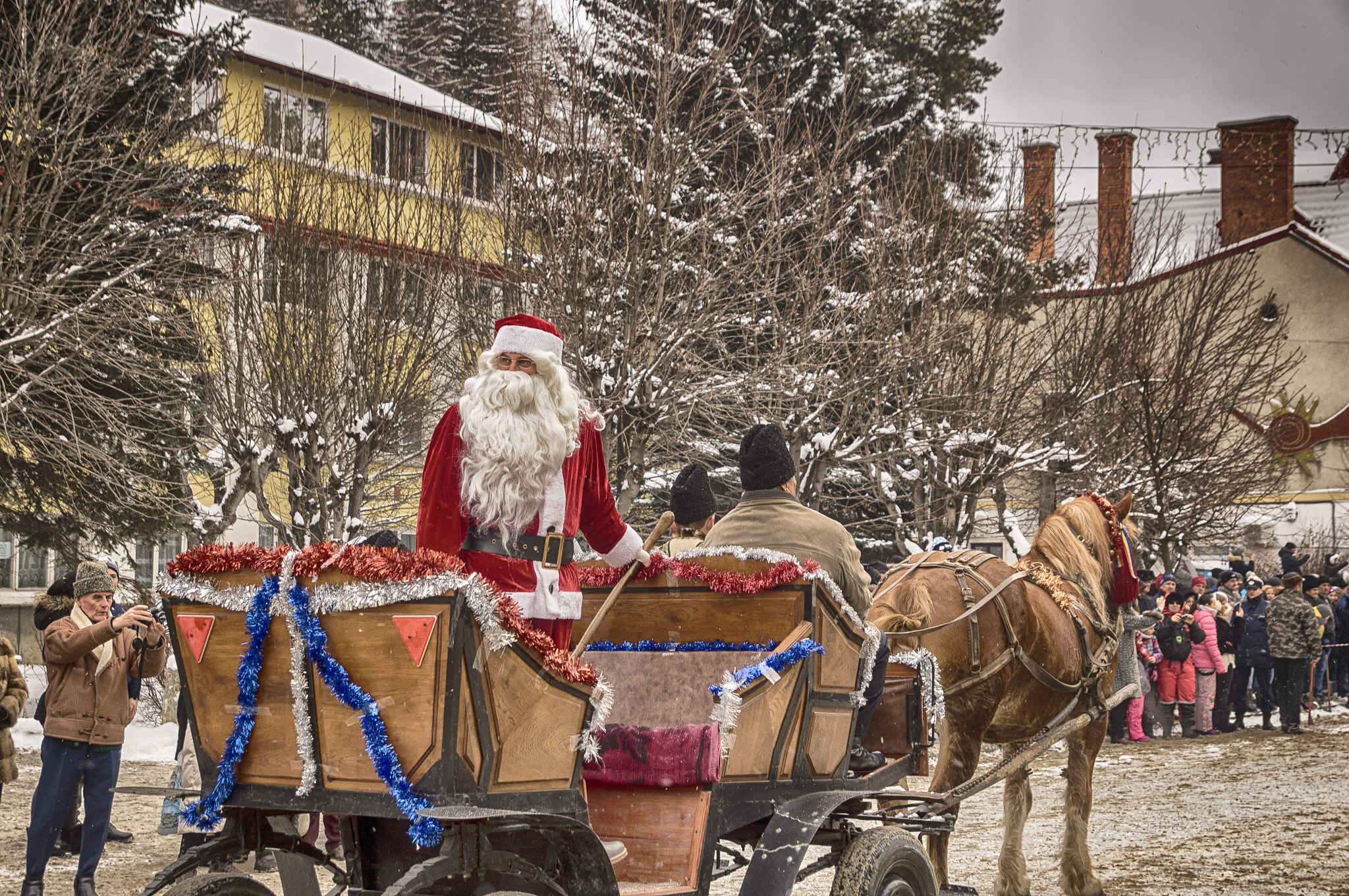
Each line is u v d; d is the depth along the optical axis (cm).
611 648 527
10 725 780
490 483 387
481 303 1343
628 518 1627
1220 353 1966
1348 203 3962
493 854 351
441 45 3625
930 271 1569
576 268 1281
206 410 1277
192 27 1423
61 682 679
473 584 332
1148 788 1146
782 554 478
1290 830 892
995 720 664
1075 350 1780
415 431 1388
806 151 1558
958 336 1598
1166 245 1964
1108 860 803
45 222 1112
